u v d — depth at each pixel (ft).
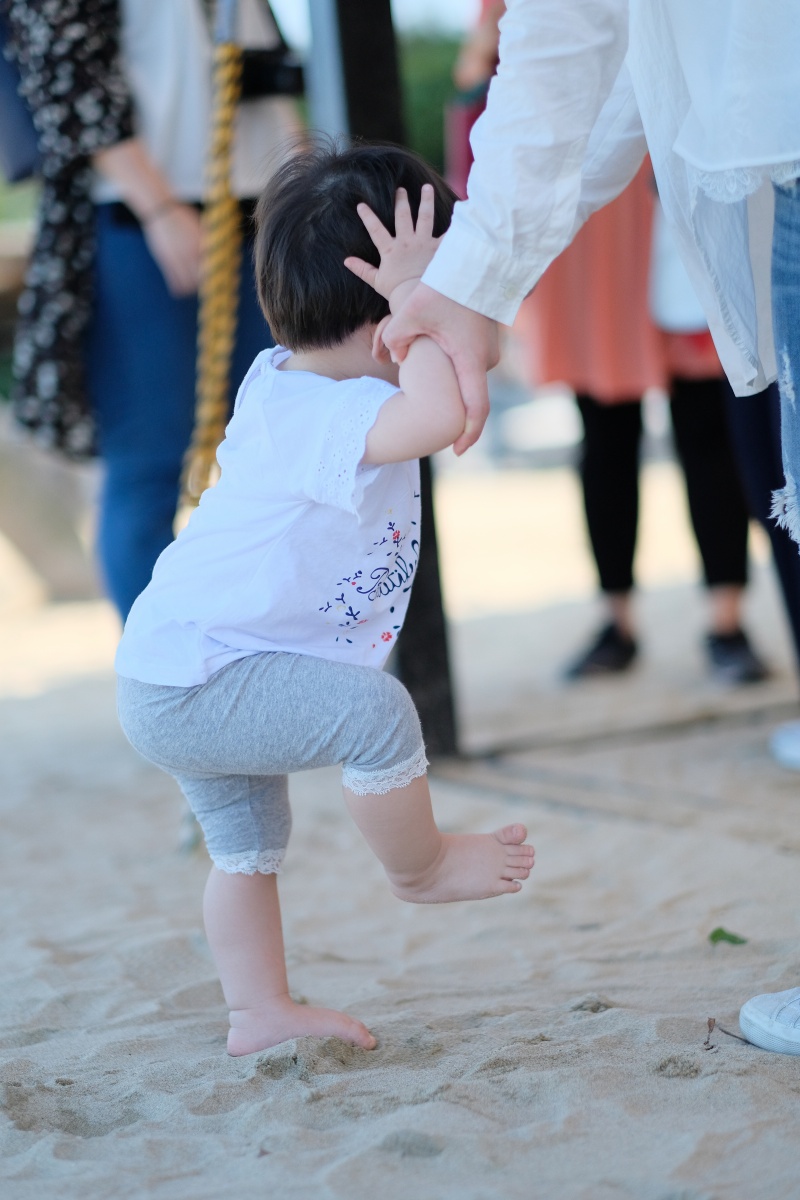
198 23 23.36
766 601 43.45
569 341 31.89
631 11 11.14
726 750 25.85
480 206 10.93
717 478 31.50
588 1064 11.32
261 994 12.57
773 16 10.67
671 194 11.72
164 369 24.29
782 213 11.21
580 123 11.00
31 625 53.67
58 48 22.30
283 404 11.55
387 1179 9.53
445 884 12.19
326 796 24.09
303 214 11.87
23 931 17.61
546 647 40.14
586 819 21.58
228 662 11.86
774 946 15.10
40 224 23.82
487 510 73.72
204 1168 10.07
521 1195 9.15
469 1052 12.14
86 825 23.84
